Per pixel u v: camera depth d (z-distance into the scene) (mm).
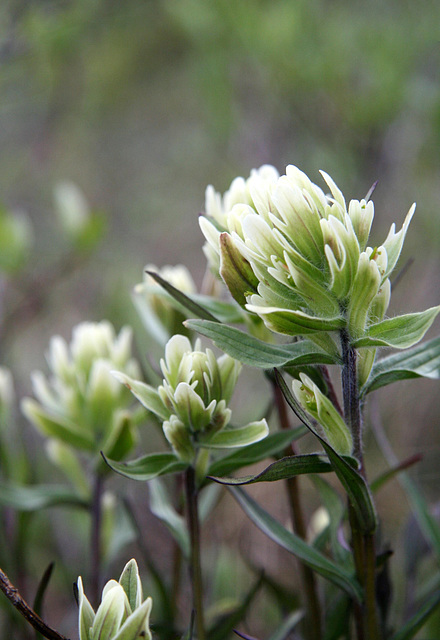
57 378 296
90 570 294
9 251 444
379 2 511
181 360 215
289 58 496
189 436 217
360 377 208
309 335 201
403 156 527
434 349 210
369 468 469
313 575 252
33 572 383
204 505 287
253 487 435
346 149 527
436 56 496
